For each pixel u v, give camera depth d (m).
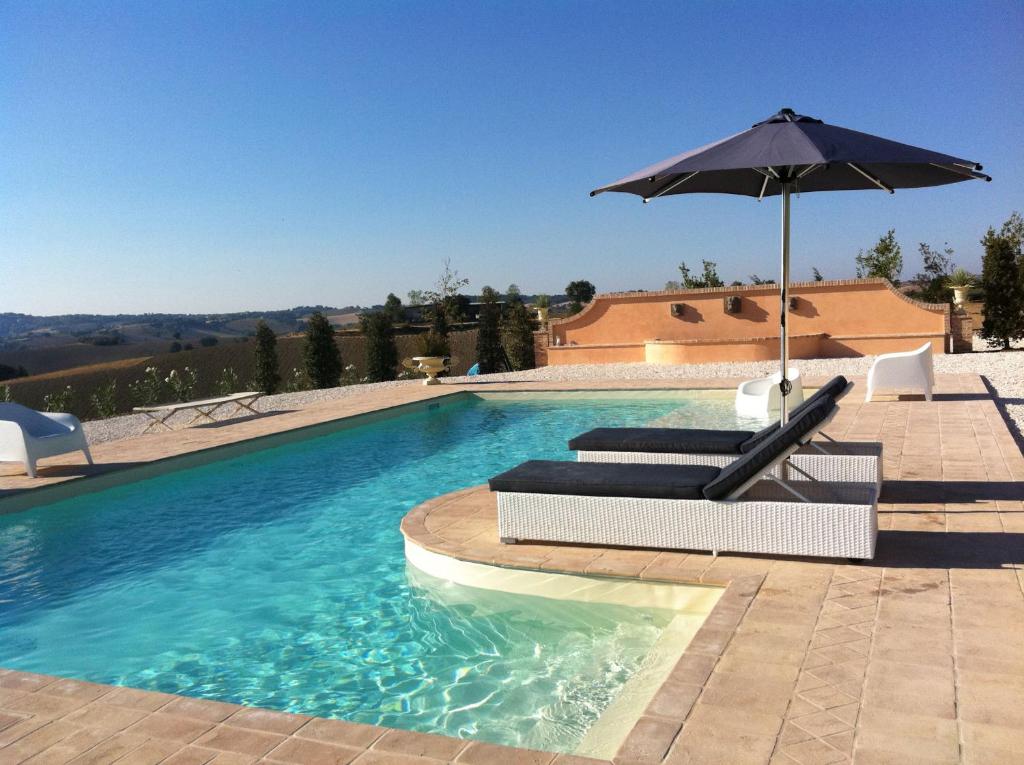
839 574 3.99
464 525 5.32
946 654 3.04
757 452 4.26
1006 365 14.05
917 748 2.42
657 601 4.22
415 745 2.67
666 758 2.44
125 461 8.96
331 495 7.54
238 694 3.62
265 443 10.27
